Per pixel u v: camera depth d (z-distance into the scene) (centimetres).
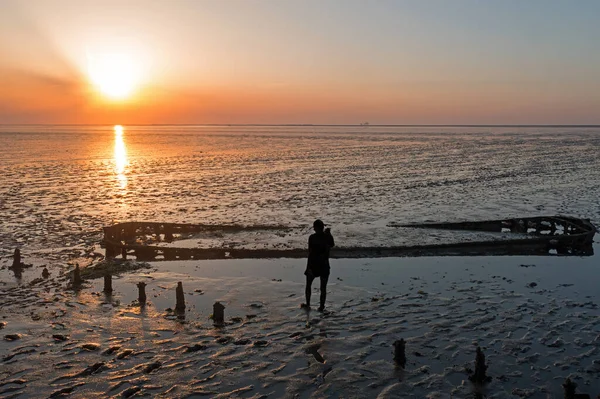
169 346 1019
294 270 1620
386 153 8188
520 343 1041
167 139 14838
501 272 1612
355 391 850
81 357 969
